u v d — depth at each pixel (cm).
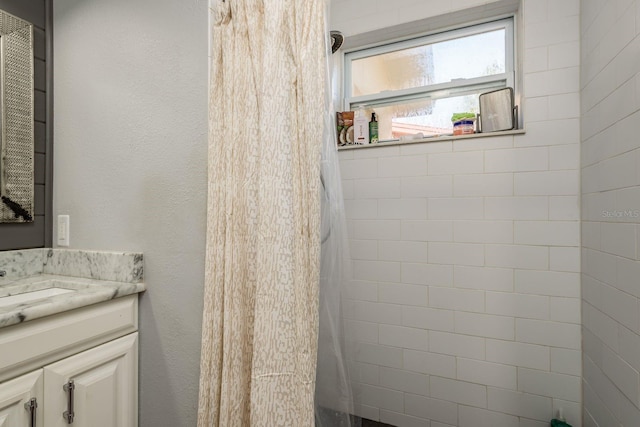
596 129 120
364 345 173
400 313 166
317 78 86
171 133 102
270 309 81
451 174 158
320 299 92
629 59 97
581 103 135
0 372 73
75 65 120
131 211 109
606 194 113
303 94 84
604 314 114
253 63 88
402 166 168
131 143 109
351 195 179
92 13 117
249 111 88
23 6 119
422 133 172
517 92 157
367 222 175
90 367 92
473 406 152
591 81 125
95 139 116
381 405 169
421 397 161
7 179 114
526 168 144
